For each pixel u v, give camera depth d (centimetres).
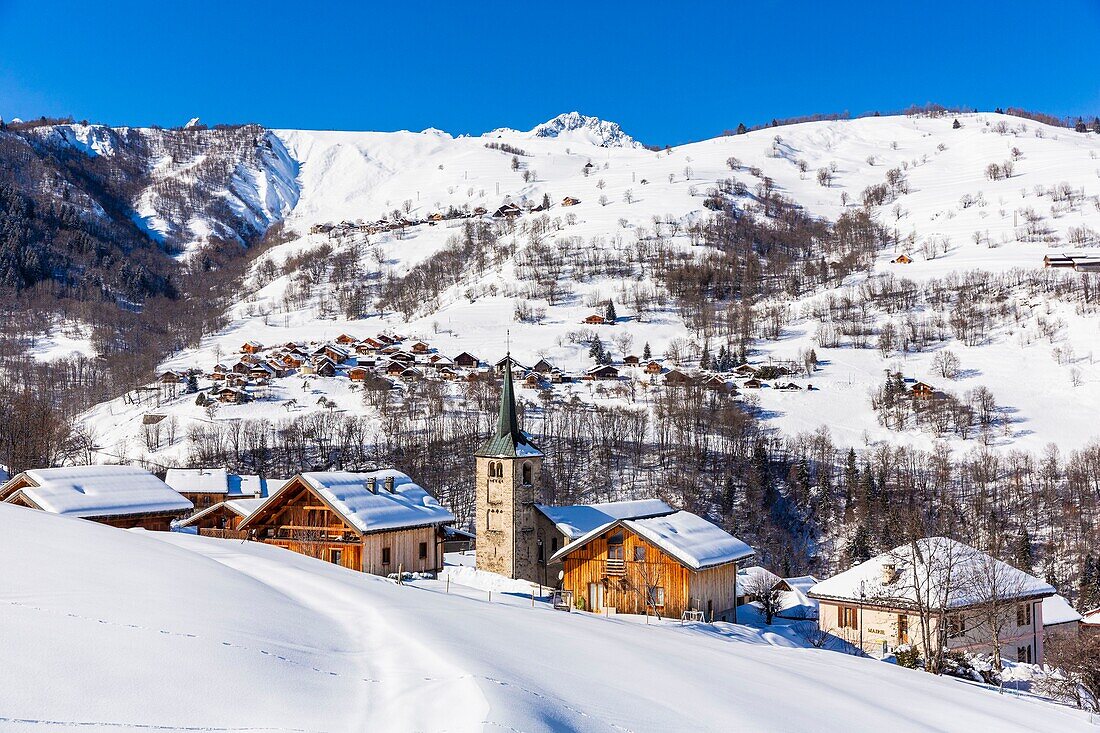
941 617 4369
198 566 2539
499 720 1428
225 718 1401
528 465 7006
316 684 1611
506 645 2167
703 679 2233
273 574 2852
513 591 5412
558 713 1594
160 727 1334
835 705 2259
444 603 2847
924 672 3675
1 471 7994
